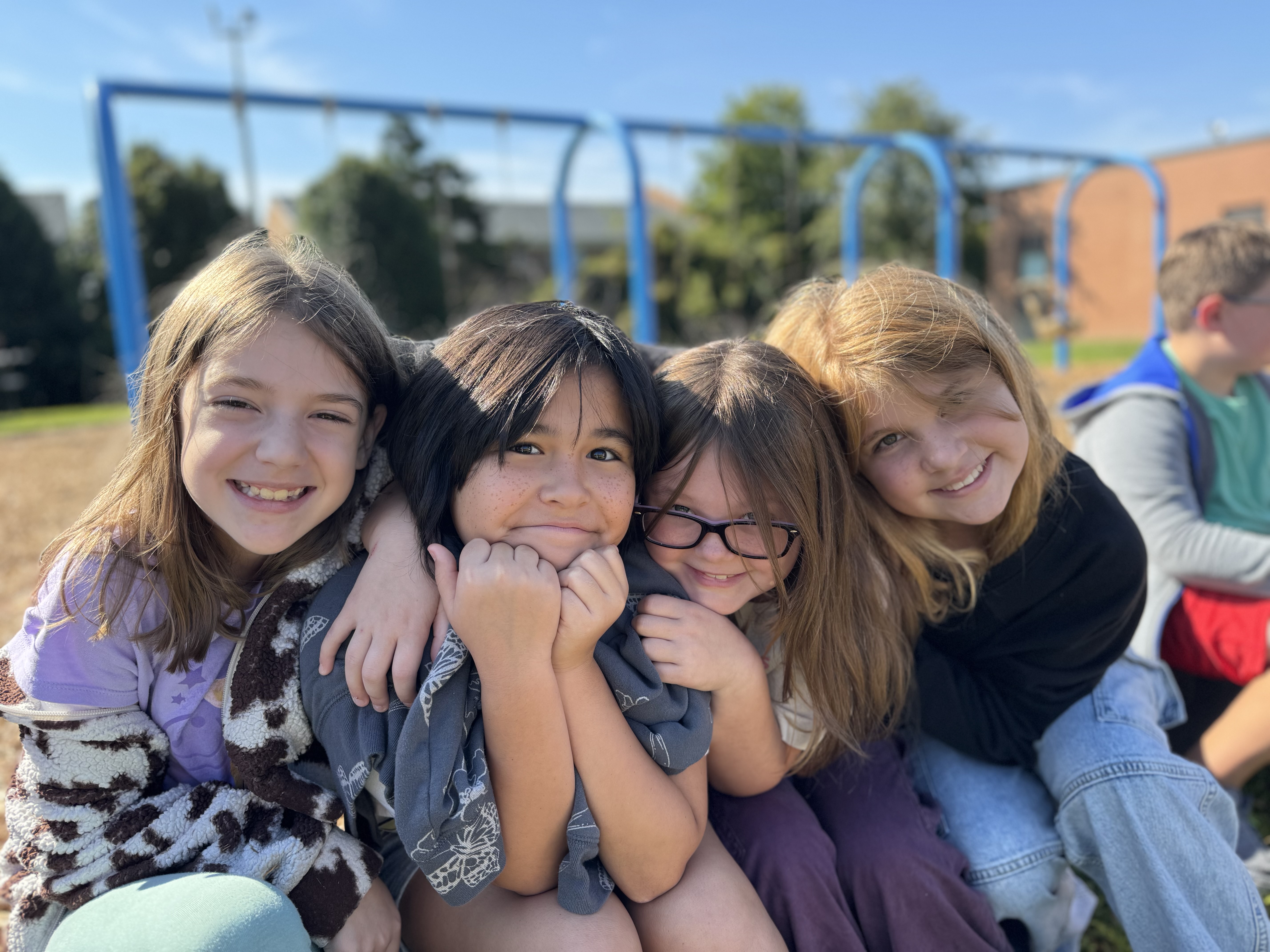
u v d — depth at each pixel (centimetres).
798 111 2123
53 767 91
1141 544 122
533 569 90
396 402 108
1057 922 123
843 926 106
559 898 96
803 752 116
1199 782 119
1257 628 157
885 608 119
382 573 99
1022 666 125
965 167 1902
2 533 453
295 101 450
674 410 105
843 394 114
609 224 2244
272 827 93
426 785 87
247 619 100
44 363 1766
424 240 1748
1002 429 112
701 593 108
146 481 95
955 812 126
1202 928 108
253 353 90
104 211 361
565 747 93
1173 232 1745
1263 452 181
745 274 1844
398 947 99
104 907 84
